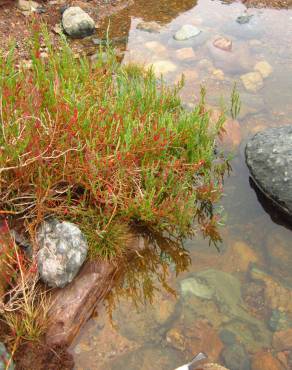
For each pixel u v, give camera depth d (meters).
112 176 0.70
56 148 0.67
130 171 0.70
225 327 0.62
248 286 0.67
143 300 0.65
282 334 0.61
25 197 0.65
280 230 0.76
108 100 0.84
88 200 0.72
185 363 0.58
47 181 0.65
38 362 0.55
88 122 0.72
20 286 0.59
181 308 0.65
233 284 0.68
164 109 0.91
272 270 0.70
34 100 0.67
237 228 0.76
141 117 0.81
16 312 0.58
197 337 0.61
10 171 0.66
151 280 0.69
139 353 0.59
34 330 0.56
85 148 0.70
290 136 0.83
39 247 0.63
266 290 0.67
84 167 0.66
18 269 0.61
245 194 0.82
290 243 0.74
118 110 0.80
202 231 0.77
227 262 0.71
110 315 0.63
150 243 0.74
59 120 0.70
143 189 0.72
